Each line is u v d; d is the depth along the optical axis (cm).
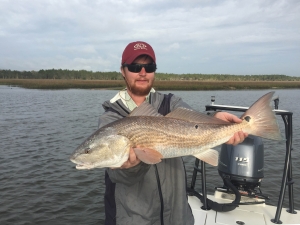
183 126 130
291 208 185
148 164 114
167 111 137
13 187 327
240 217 177
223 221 172
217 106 193
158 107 136
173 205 125
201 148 133
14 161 412
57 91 2411
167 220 125
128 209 121
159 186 122
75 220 265
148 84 131
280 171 369
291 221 173
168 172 126
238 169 190
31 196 307
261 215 180
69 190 322
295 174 355
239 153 190
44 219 265
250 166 188
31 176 359
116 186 125
